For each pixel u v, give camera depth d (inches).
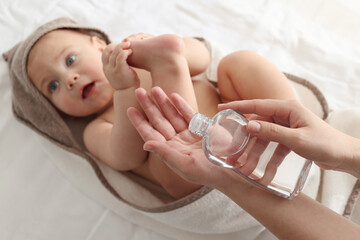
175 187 36.7
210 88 42.0
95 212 43.3
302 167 24.7
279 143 23.4
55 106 44.4
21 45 43.1
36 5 53.1
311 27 53.1
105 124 41.6
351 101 46.5
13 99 44.9
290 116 24.1
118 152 36.2
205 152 24.0
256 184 25.2
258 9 54.6
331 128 23.3
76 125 46.4
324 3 59.2
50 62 40.7
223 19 53.9
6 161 45.6
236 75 38.6
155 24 53.8
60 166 44.3
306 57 50.3
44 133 44.1
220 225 36.5
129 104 32.6
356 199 35.1
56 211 43.4
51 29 42.2
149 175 41.1
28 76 41.9
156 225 41.7
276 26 52.7
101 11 53.9
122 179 41.3
